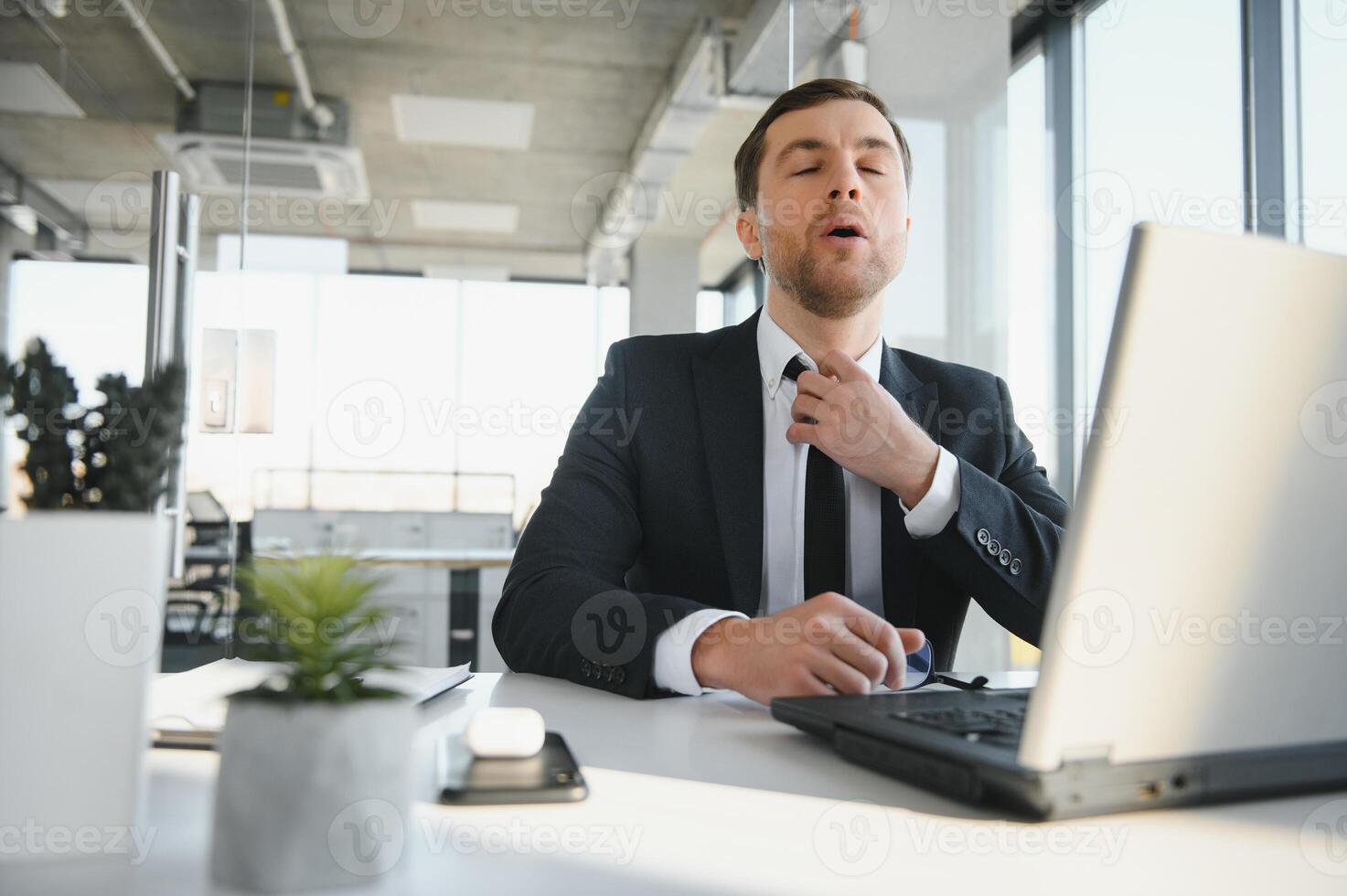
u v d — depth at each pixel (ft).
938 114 9.60
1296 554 1.45
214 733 1.81
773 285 3.90
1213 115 8.39
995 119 9.67
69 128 11.99
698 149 17.39
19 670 1.16
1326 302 1.44
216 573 7.32
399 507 18.76
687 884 1.14
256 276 16.60
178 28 14.07
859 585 3.52
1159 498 1.34
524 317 19.94
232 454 13.07
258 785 1.06
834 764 1.80
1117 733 1.37
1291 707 1.48
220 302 15.12
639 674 2.53
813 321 3.85
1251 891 1.14
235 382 14.32
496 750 1.67
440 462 19.11
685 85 15.30
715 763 1.80
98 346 10.46
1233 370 1.37
